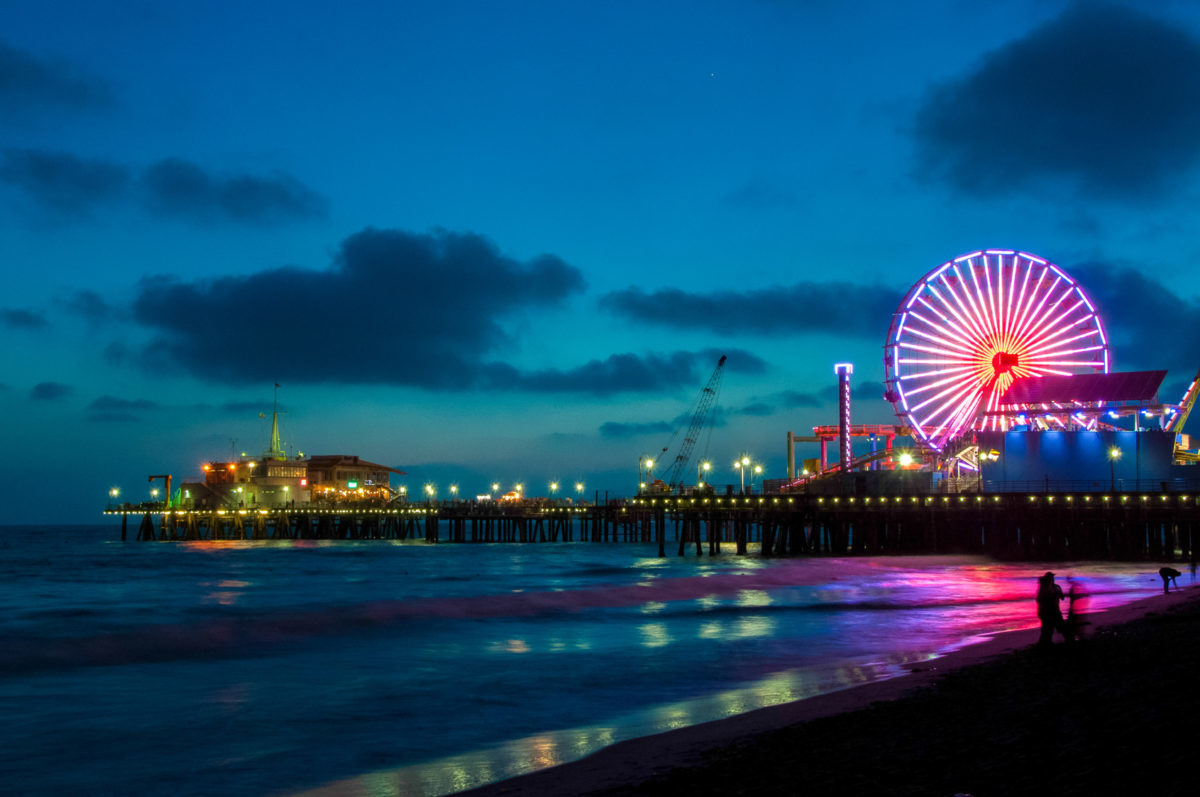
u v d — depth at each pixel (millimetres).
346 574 81562
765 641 33969
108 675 27188
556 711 21953
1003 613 42438
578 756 17031
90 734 19953
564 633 36750
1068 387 101562
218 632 34156
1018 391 103250
